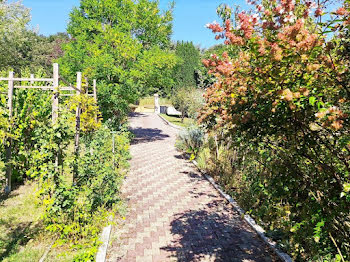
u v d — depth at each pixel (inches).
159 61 490.9
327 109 70.7
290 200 104.4
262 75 90.1
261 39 85.5
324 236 97.7
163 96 1724.9
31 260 144.9
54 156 176.6
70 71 481.4
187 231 191.9
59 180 166.9
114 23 537.0
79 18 498.9
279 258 157.8
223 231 192.4
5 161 261.0
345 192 75.2
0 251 152.3
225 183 290.7
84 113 333.1
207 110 184.4
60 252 155.3
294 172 97.3
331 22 74.7
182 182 310.5
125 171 341.1
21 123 267.4
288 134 92.9
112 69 461.7
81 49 485.4
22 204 221.0
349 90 82.8
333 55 86.4
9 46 764.6
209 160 345.1
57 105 255.4
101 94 472.1
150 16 524.4
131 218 211.6
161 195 266.2
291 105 78.7
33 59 1075.3
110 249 166.2
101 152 256.7
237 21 89.7
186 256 160.4
